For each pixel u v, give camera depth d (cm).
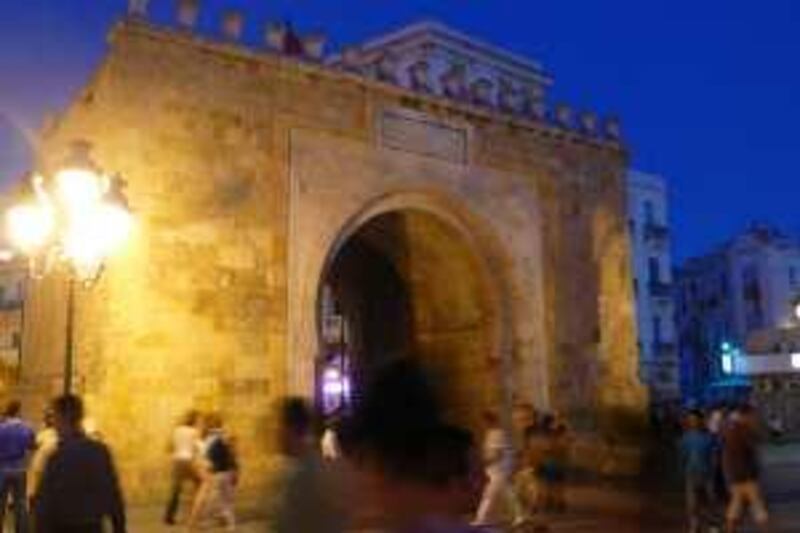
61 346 2266
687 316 7988
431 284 2997
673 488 795
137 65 2188
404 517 312
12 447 1514
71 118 2464
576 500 2017
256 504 2002
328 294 3994
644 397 3114
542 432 1911
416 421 315
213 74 2302
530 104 3003
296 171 2417
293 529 507
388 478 314
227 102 2316
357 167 2539
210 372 2186
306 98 2462
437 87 2953
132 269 2103
